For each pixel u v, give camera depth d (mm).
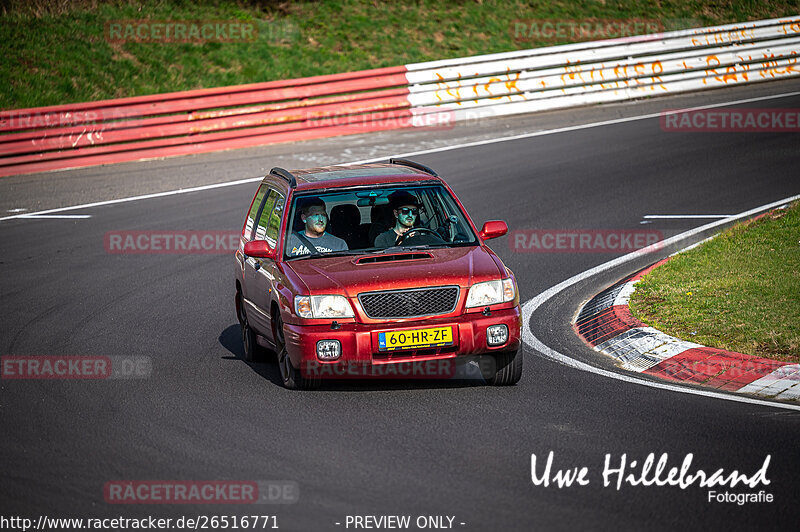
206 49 95750
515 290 29734
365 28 103875
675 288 38500
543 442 24375
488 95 86938
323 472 22828
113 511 21094
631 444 23984
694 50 93688
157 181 68375
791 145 69062
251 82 92000
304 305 28672
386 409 27719
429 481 22000
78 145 73438
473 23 108125
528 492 21156
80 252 52031
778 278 38375
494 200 59062
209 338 37500
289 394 29797
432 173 34000
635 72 91125
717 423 25328
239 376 32281
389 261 30328
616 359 32375
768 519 19375
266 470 23156
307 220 31984
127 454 24750
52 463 24266
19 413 28734
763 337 31797
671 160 67062
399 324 28406
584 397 28125
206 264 49250
